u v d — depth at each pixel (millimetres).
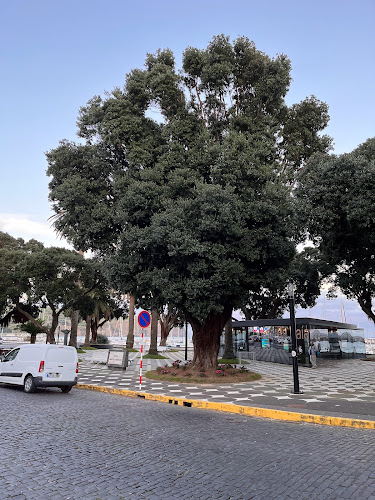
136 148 16703
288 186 17859
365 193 11445
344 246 14578
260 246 15242
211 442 6773
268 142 16656
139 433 7316
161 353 39062
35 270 27078
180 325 50750
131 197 15648
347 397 12172
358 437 7469
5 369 14258
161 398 12523
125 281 16531
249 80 18719
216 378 16141
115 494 4312
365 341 36875
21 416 8586
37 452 5793
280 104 18609
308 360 23750
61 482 4613
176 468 5254
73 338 34625
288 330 25828
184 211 15281
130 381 16547
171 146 16797
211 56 17812
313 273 33250
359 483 4738
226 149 15852
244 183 15641
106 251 18688
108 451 5984
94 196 17562
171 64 19094
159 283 14781
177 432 7539
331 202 12086
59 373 13227
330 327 29812
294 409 10016
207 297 15055
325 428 8461
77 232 17531
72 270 28969
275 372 20609
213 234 14875
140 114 18141
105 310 43812
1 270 28766
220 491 4457
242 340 31312
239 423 8867
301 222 13445
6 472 4883
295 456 5926
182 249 14242
